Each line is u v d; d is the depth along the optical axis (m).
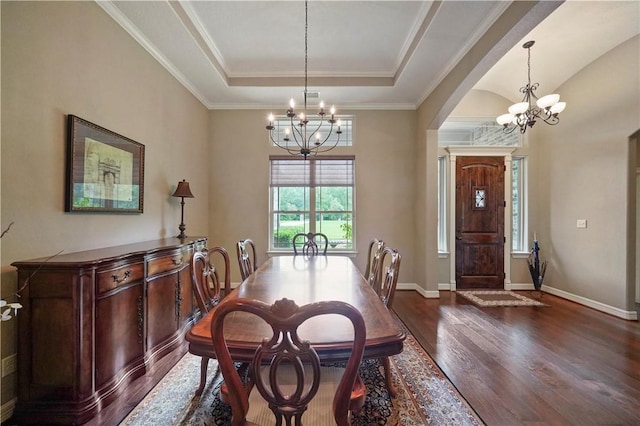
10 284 1.71
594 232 3.84
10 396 1.70
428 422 1.71
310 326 1.29
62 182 2.05
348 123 4.88
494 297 4.34
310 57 3.76
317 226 4.90
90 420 1.72
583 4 2.93
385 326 1.29
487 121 4.97
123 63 2.70
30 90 1.83
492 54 2.74
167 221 3.51
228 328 1.27
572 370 2.29
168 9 2.58
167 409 1.82
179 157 3.80
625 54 3.46
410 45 3.38
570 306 3.91
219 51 3.63
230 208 4.79
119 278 1.99
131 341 2.12
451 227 4.84
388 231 4.78
